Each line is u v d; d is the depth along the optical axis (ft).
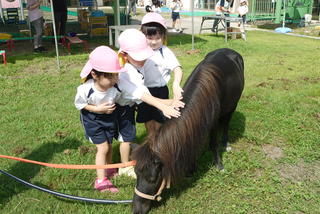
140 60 9.04
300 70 24.49
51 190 9.87
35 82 21.63
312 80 21.80
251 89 19.53
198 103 8.70
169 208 9.30
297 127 14.49
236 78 11.12
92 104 9.36
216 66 10.28
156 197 7.97
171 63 10.94
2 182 10.52
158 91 11.35
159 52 10.85
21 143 13.20
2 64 26.30
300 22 52.16
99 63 8.42
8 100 18.20
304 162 12.06
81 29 45.32
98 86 8.98
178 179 7.93
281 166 11.80
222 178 10.72
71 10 78.79
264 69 24.75
